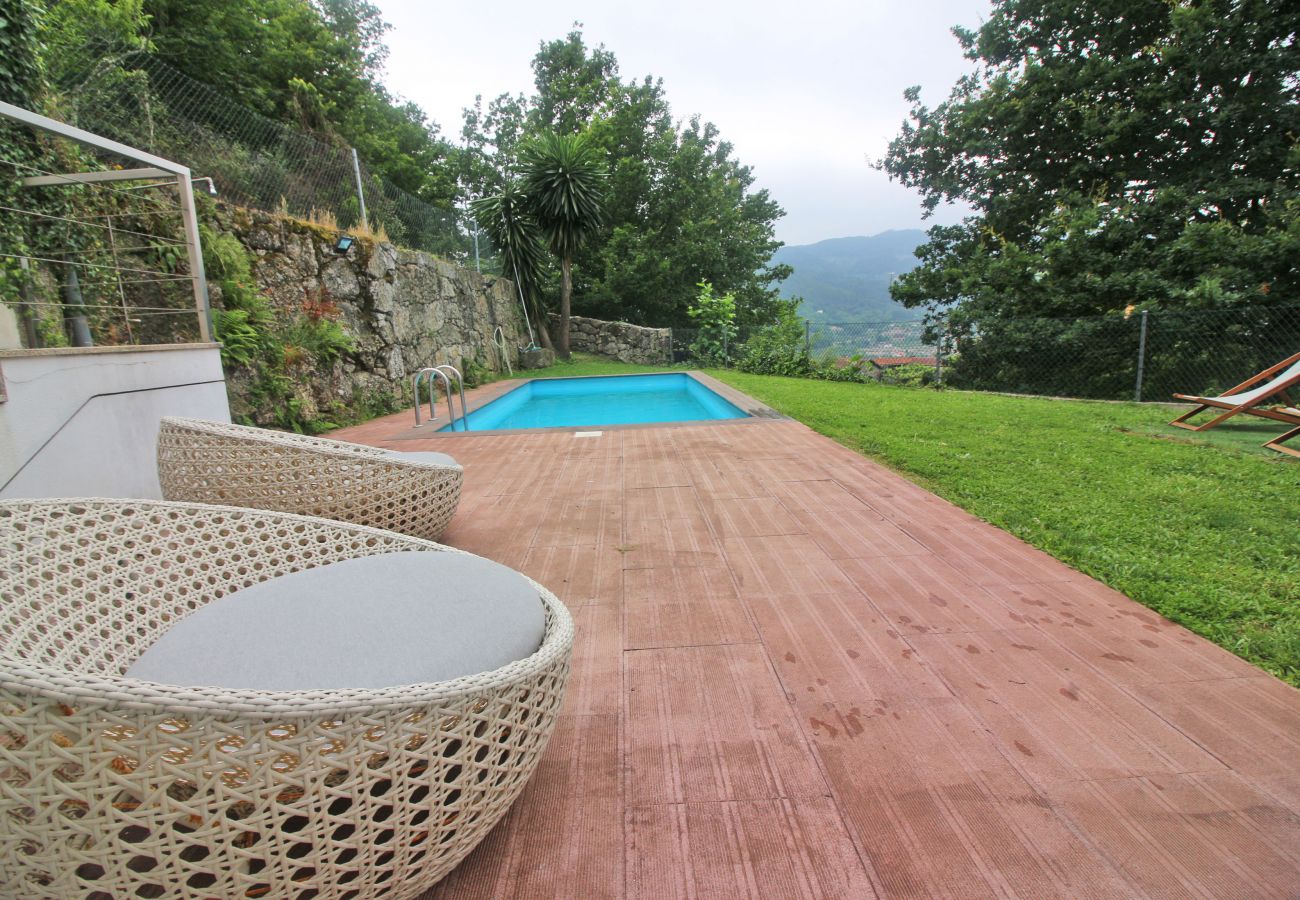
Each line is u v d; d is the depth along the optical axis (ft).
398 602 3.91
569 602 6.88
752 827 3.72
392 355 27.02
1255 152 32.09
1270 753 4.28
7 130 11.60
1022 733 4.52
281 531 5.30
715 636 6.06
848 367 36.83
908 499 10.65
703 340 49.98
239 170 22.76
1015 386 32.89
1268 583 7.04
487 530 9.39
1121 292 30.96
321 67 48.75
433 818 2.96
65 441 8.55
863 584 7.21
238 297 18.10
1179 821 3.71
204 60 36.11
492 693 3.15
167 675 3.16
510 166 49.98
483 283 42.57
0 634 3.54
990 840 3.59
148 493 10.12
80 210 13.66
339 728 2.59
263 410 18.26
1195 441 16.05
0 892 2.38
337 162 29.55
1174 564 7.57
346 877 2.84
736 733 4.59
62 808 2.29
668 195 68.28
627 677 5.37
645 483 12.00
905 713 4.79
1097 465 12.97
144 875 2.41
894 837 3.63
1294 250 27.50
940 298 43.29
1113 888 3.28
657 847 3.59
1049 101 36.06
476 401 27.58
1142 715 4.72
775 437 16.58
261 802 2.48
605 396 38.81
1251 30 30.71
